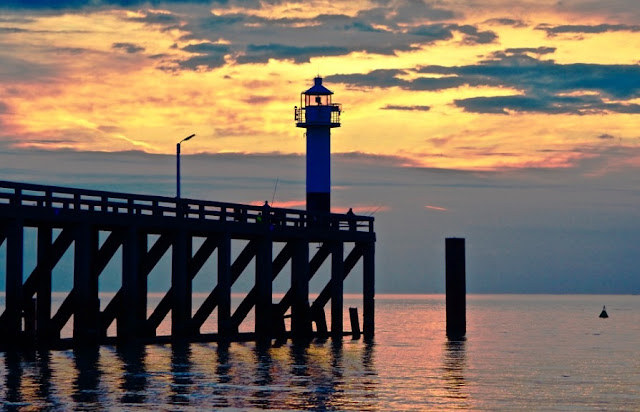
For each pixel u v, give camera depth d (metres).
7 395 53.38
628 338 118.38
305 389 59.78
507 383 66.00
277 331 87.06
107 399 53.38
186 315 78.81
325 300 94.31
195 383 59.78
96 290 72.62
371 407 54.84
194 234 81.06
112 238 72.31
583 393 62.12
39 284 69.88
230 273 80.69
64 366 63.03
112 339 73.50
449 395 59.91
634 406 57.56
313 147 98.69
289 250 90.12
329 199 98.62
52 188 65.31
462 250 105.38
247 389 58.69
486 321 176.75
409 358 80.38
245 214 82.44
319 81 100.12
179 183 80.06
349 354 80.69
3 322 63.69
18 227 62.72
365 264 98.06
